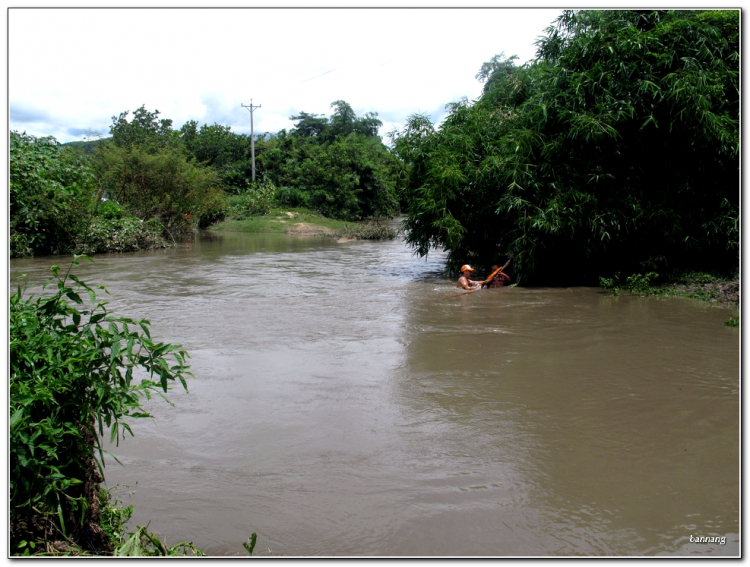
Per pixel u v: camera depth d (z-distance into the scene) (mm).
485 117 13297
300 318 8523
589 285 11828
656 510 3434
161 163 23422
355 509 3416
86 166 20594
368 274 13688
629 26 10992
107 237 19047
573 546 3092
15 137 17656
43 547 2754
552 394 5293
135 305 9539
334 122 57406
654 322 8195
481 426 4578
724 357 6426
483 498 3537
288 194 37062
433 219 12828
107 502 3316
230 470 3875
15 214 17188
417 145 13539
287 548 3068
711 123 10344
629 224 11227
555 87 11766
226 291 11047
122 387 2936
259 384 5562
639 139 11273
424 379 5711
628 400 5141
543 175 11680
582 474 3840
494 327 7926
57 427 2768
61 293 3193
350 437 4371
